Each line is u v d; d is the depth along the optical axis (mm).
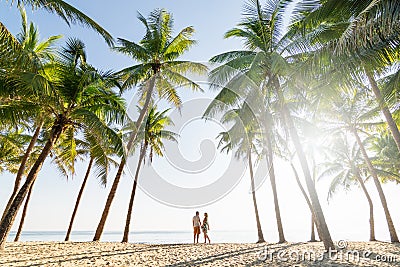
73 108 9766
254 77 9383
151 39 14109
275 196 14539
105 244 11172
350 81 8406
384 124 17547
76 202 17672
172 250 9602
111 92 10984
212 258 7871
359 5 7613
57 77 9961
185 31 14281
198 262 7203
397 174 20531
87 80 10023
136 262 7012
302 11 7961
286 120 11070
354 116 17750
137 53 13656
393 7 5793
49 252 8297
